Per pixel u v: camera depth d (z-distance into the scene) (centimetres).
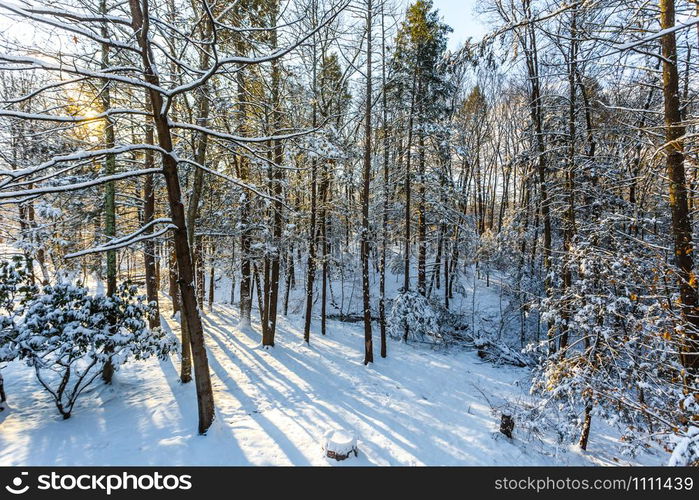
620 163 895
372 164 1727
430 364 1194
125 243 512
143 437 588
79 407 709
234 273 1598
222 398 787
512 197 2814
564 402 670
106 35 639
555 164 1071
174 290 1570
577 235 788
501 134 2570
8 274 641
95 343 661
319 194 1483
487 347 1393
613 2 519
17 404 716
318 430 669
